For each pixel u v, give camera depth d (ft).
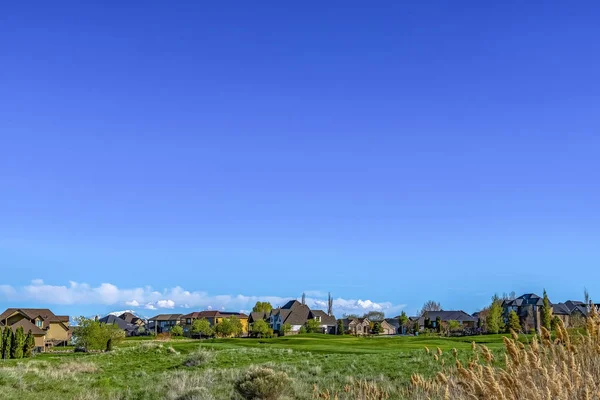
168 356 157.89
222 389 79.66
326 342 227.20
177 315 546.67
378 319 513.04
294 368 99.60
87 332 258.16
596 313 24.16
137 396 82.53
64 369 128.06
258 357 141.08
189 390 76.18
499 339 203.00
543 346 23.47
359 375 84.33
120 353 172.76
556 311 338.54
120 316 607.37
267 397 70.18
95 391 87.76
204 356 136.77
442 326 391.04
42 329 309.22
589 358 22.34
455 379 27.53
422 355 104.88
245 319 509.76
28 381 103.91
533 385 19.89
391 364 94.53
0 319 311.68
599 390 19.97
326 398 45.11
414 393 32.89
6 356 215.10
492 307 331.77
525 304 349.61
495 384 20.20
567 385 19.90
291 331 449.06
